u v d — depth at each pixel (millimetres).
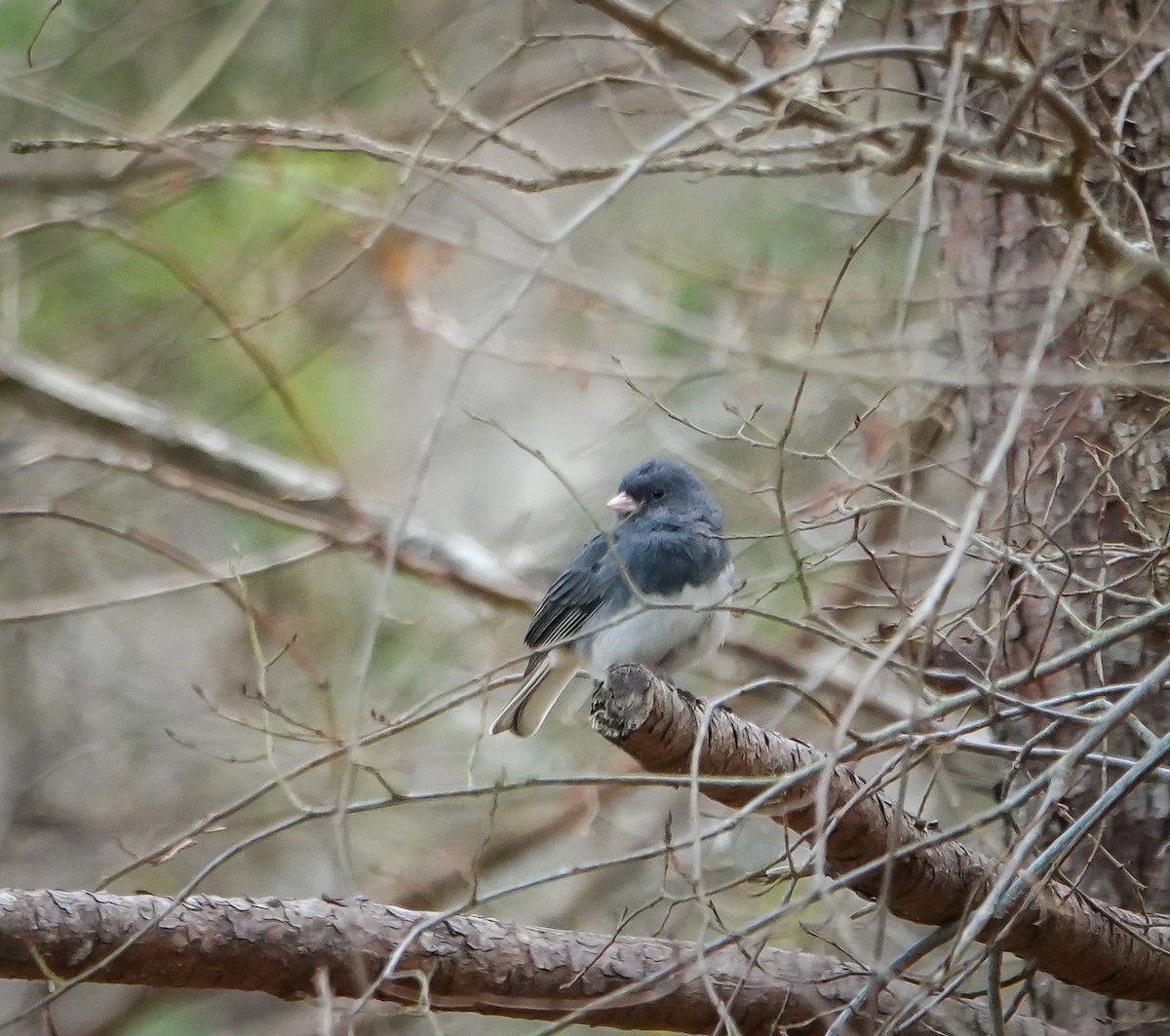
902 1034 6609
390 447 15148
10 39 12867
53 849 14422
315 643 13961
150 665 15148
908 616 7504
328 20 13680
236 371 13391
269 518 12086
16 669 15023
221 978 6996
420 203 11969
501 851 13422
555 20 11336
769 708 12336
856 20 10797
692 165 7711
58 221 10477
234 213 12648
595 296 10586
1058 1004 8922
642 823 13656
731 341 9281
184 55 13703
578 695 13922
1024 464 8961
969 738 8695
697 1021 7578
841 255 11594
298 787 13859
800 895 10680
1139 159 8906
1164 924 8094
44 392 11914
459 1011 7547
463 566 12242
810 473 11812
